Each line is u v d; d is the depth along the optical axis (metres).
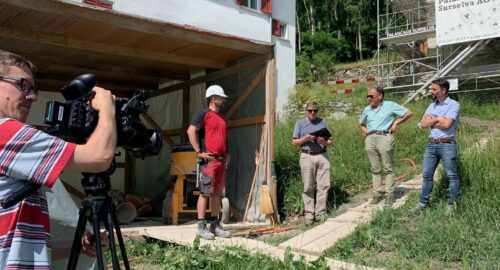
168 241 6.28
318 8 48.34
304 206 7.52
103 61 8.97
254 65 8.09
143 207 9.67
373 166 7.38
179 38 7.07
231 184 8.48
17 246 1.75
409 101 15.44
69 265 2.15
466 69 16.11
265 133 7.76
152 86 10.86
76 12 6.23
